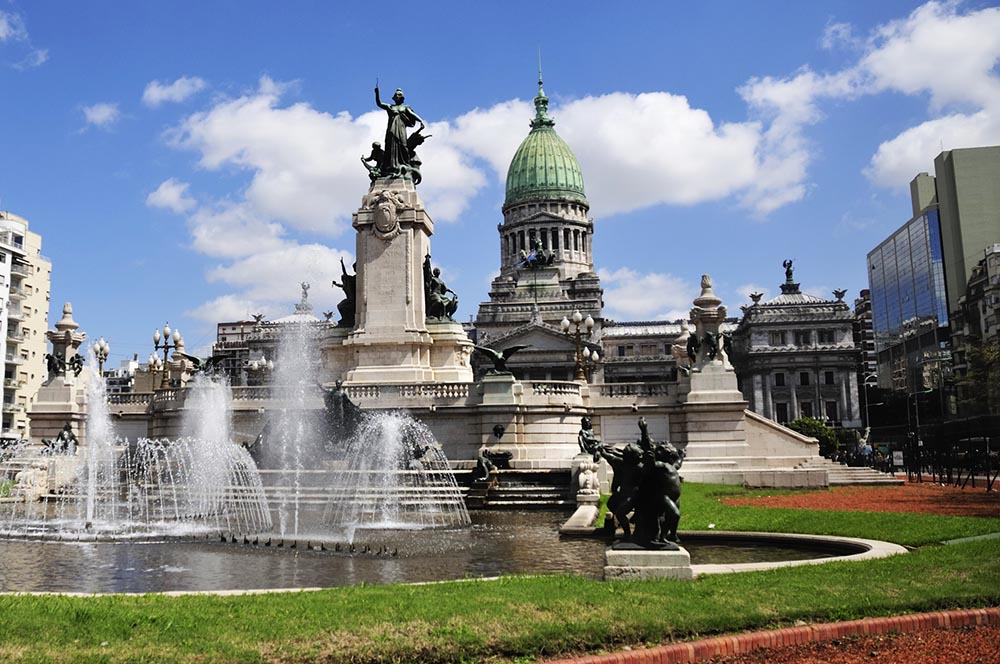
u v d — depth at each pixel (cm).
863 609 1403
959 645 1272
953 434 10456
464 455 5066
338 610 1388
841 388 15450
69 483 4850
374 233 5919
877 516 2916
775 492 4469
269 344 12731
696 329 5756
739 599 1445
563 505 3966
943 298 12262
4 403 11406
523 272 17000
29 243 12012
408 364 5709
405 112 6259
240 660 1141
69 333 6438
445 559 2330
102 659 1129
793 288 16875
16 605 1428
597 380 14350
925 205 13138
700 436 5491
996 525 2605
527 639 1234
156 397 5888
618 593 1503
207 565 2267
